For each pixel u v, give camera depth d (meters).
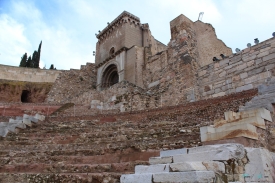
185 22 21.02
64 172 6.56
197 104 12.77
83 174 5.83
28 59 49.53
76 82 32.06
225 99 11.90
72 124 12.95
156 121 12.43
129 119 13.77
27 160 7.55
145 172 4.70
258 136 5.91
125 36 28.27
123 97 18.38
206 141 6.02
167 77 20.39
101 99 21.38
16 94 31.23
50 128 11.91
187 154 4.83
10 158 7.66
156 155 6.54
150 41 29.95
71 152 7.75
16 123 11.75
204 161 4.14
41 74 35.06
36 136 10.71
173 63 20.31
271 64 13.31
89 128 11.38
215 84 16.30
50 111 20.38
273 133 6.47
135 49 25.95
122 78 26.23
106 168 6.29
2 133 10.83
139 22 30.23
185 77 18.36
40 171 6.79
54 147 9.05
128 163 6.14
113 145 8.23
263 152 4.95
